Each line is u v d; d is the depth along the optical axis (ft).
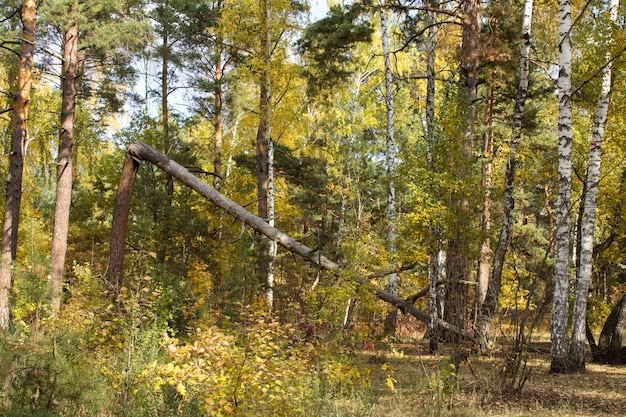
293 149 71.36
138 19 69.10
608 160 51.21
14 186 47.32
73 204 80.07
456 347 31.68
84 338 23.58
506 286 53.21
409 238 40.52
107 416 19.58
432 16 60.03
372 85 81.82
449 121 37.91
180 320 37.29
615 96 45.73
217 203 40.81
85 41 55.06
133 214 67.36
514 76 56.49
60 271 52.19
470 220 38.47
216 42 71.46
